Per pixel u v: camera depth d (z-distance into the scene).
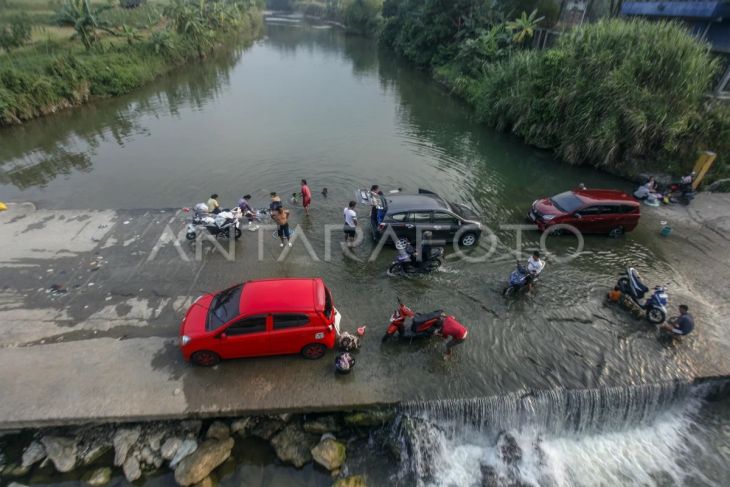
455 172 22.77
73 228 15.52
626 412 10.41
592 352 11.16
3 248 14.19
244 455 9.34
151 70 42.22
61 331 10.96
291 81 43.75
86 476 8.73
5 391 9.33
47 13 46.69
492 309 12.52
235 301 10.19
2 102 28.16
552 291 13.42
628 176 22.30
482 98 31.23
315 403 9.38
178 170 22.20
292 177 21.39
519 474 9.40
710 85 23.36
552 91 24.23
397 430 9.59
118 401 9.23
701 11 23.91
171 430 9.36
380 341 11.12
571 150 23.53
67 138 26.94
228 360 10.27
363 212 17.83
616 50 22.75
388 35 64.50
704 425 10.62
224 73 46.91
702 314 12.66
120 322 11.32
